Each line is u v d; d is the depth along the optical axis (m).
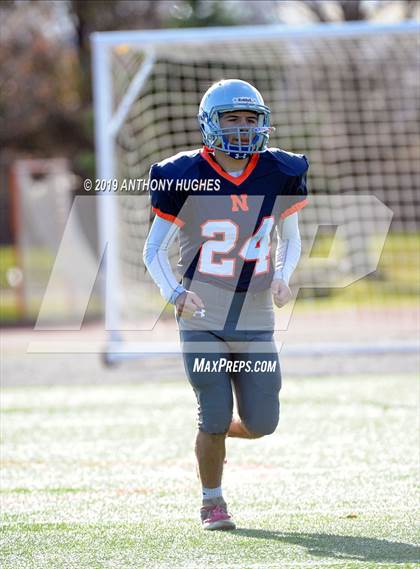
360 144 45.22
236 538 12.92
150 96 38.62
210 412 13.00
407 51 34.56
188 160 13.25
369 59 37.47
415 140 45.38
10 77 68.44
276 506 14.89
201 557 12.02
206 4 69.31
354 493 15.62
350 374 28.73
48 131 69.69
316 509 14.62
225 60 35.53
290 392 25.94
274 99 43.41
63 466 18.28
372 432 20.62
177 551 12.34
